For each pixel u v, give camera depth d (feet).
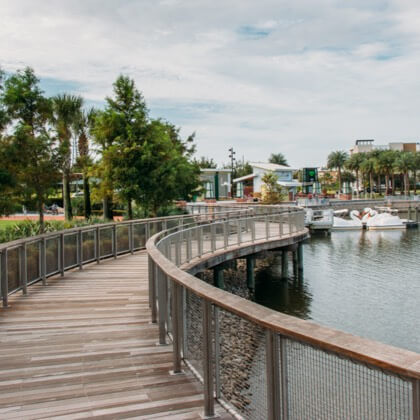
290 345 8.57
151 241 23.56
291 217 67.15
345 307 55.01
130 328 21.66
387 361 6.07
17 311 25.08
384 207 216.13
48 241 33.58
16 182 55.01
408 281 68.80
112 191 74.38
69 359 17.53
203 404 13.23
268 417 9.18
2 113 55.52
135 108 73.36
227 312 11.60
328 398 7.57
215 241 49.39
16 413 13.09
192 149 105.09
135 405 13.38
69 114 84.33
